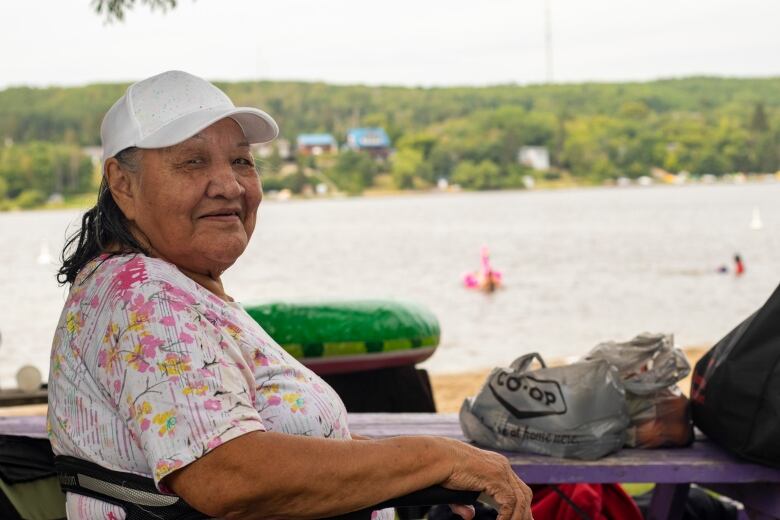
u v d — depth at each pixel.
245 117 2.19
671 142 168.00
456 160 168.12
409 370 4.76
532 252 45.78
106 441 1.98
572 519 3.18
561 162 169.50
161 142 2.06
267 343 2.18
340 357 4.50
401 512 3.95
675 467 2.92
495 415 3.03
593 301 24.52
